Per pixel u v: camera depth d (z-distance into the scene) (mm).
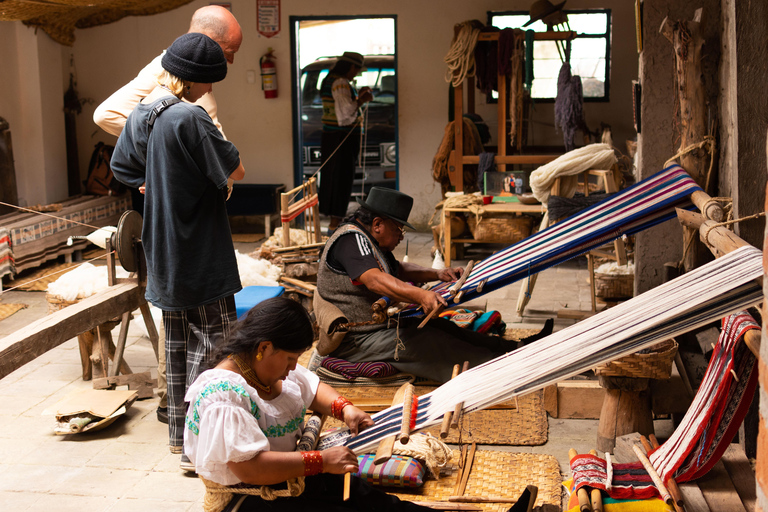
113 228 4117
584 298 6062
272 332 1957
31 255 7258
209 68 3096
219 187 3041
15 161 8547
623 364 3117
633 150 7965
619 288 5512
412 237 9297
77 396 3822
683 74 3785
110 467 3305
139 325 5113
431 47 9328
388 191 3869
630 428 3217
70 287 4184
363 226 3949
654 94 4109
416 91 9445
